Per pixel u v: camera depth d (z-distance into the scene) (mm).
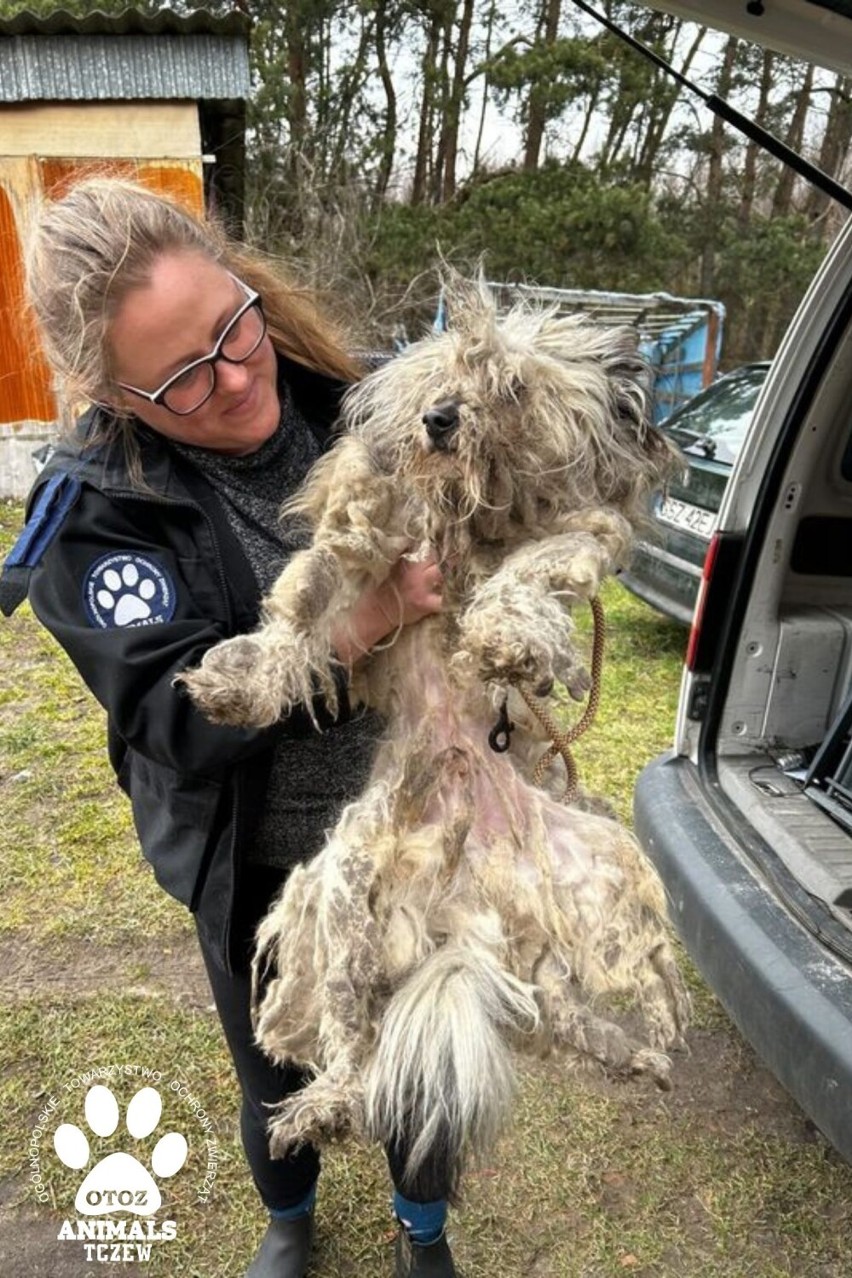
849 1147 2143
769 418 3213
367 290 11219
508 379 1612
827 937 2494
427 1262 2199
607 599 7637
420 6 17375
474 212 14711
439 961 1627
